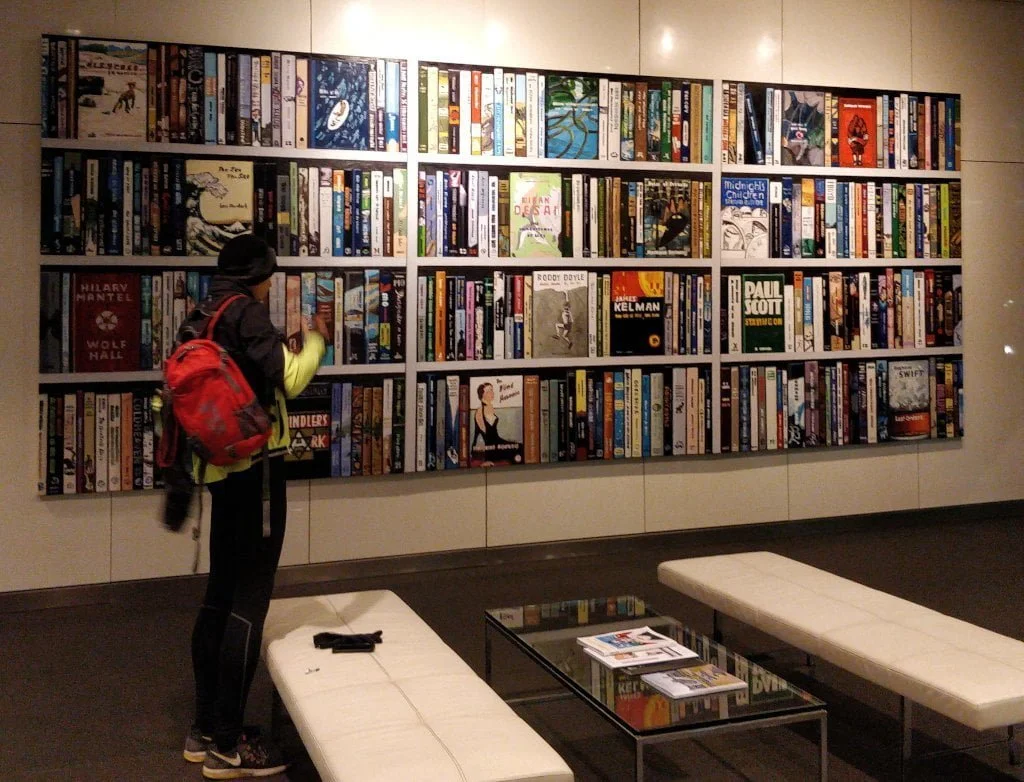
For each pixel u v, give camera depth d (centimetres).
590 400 554
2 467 466
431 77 518
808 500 607
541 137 539
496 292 534
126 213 474
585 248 549
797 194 590
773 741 321
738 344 580
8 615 461
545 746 221
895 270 614
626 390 561
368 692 253
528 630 313
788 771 298
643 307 561
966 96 630
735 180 577
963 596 479
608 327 555
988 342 642
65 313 468
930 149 618
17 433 467
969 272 635
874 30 607
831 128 595
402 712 240
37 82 465
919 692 263
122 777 296
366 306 513
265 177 494
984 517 648
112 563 481
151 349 479
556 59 545
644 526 574
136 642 423
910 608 321
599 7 551
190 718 341
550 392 547
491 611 335
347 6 509
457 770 209
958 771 297
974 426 641
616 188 553
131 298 476
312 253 503
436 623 446
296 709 248
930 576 516
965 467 642
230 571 298
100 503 479
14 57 462
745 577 362
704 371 576
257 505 282
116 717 342
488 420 536
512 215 536
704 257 571
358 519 521
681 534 580
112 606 475
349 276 510
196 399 270
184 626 445
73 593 476
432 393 527
